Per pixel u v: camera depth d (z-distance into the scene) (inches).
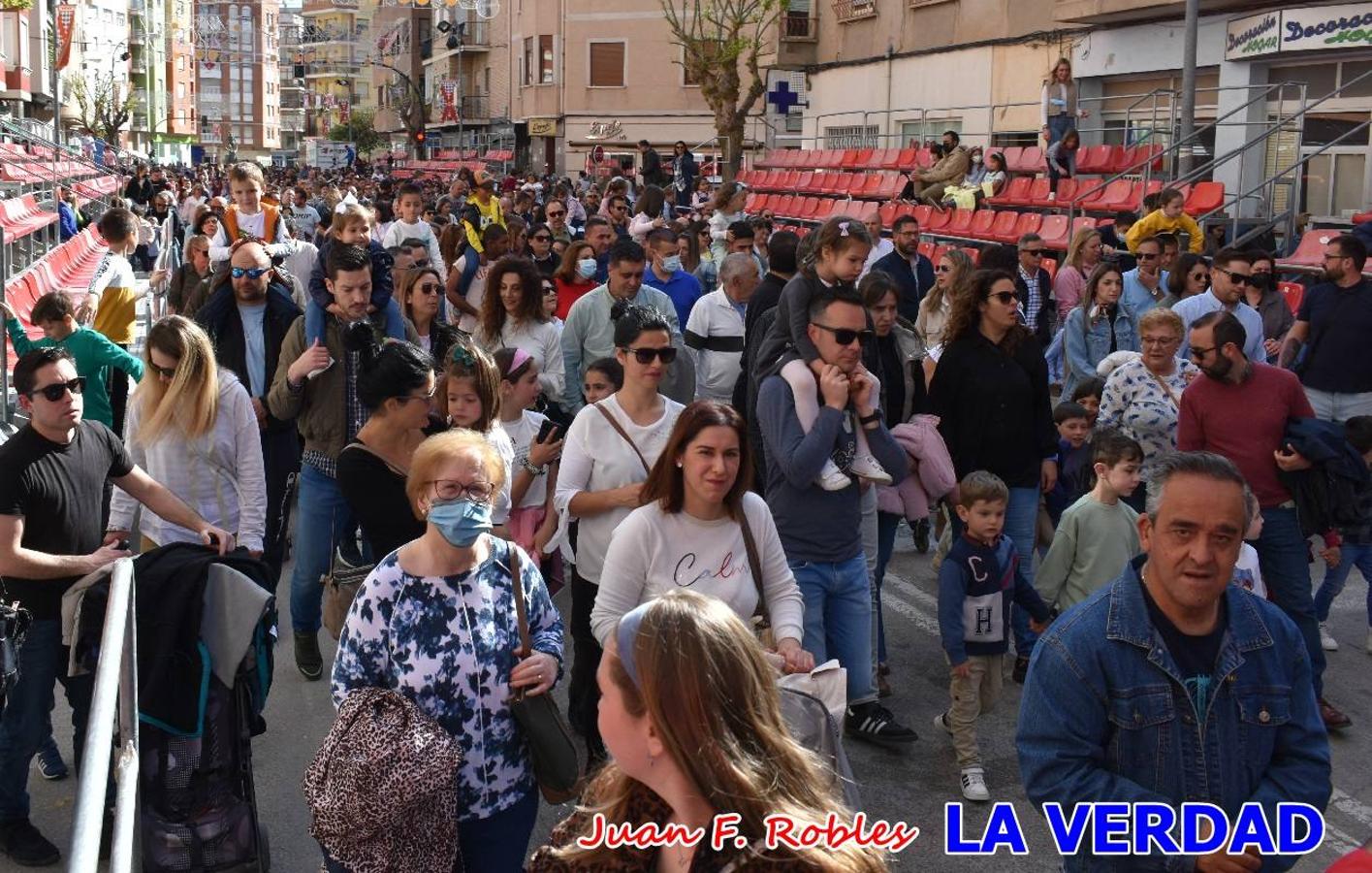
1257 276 390.9
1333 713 241.4
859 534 215.3
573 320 315.6
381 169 2578.7
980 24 1002.7
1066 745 123.0
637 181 1353.3
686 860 88.0
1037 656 125.7
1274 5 746.8
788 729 91.4
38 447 183.8
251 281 277.7
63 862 188.9
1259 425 232.8
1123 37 853.8
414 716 137.3
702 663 84.9
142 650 162.6
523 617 147.9
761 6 1304.1
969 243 760.3
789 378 208.1
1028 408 250.5
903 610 307.1
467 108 2581.2
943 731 240.5
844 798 119.0
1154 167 753.0
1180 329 265.4
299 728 236.8
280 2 6082.7
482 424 218.7
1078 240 455.8
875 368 238.7
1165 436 268.5
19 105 1863.9
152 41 3737.7
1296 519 235.6
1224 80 783.7
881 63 1145.4
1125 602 122.6
